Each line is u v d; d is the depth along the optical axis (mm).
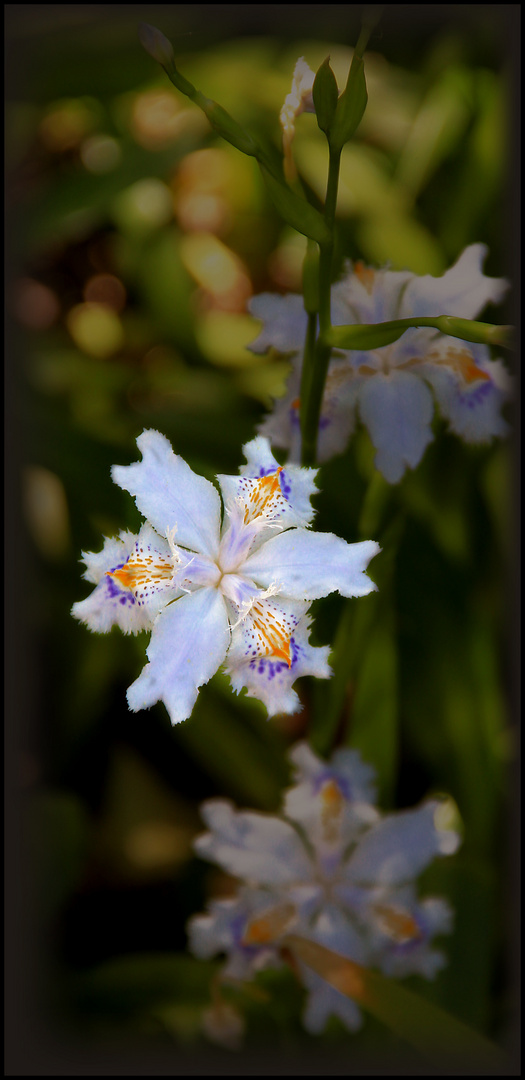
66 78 649
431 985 493
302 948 471
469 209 566
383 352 472
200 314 671
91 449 538
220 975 489
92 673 554
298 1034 492
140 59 640
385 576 502
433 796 493
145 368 670
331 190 436
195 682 429
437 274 549
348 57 637
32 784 542
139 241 681
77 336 691
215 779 532
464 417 475
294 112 454
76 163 691
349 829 486
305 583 434
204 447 540
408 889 488
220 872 541
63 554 561
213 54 645
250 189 695
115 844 545
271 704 431
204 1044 491
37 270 714
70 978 504
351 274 477
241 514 437
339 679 492
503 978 499
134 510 483
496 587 543
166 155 603
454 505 552
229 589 434
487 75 573
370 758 511
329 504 528
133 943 527
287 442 477
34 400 559
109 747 555
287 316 475
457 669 535
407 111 632
